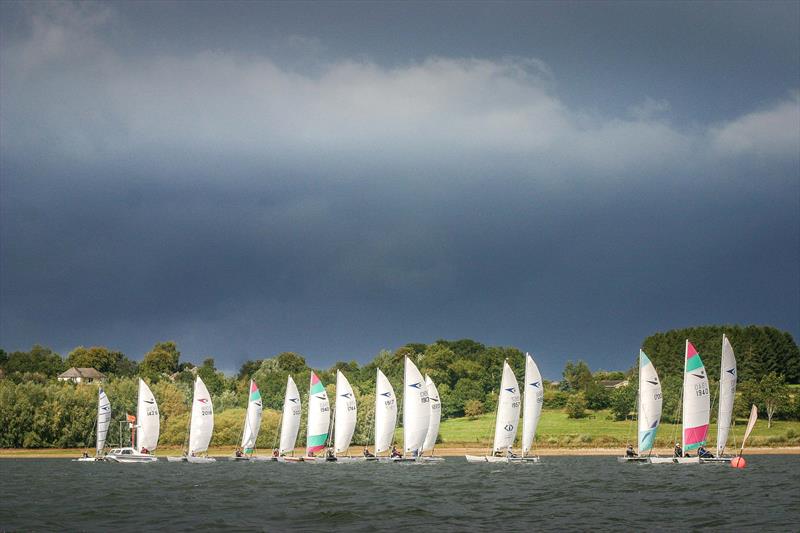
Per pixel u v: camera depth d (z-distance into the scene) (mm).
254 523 91688
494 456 195500
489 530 86250
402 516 96750
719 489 126812
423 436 192250
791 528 86750
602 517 95312
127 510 103375
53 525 90875
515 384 195125
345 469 179500
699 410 177250
